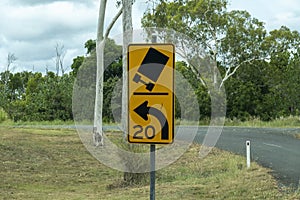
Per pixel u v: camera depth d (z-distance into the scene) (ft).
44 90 129.49
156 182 42.34
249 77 143.95
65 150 64.28
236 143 70.23
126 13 43.68
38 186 43.39
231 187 37.52
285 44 146.82
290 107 138.00
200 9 132.26
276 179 39.65
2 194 38.70
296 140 74.23
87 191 40.78
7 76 202.59
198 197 34.99
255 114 135.85
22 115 129.90
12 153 60.03
